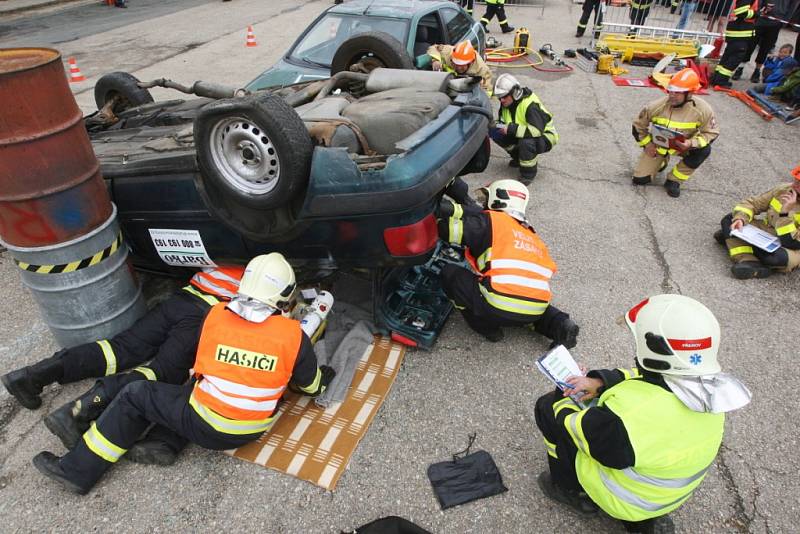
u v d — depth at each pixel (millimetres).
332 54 6180
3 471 2758
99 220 3057
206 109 2705
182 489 2656
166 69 9688
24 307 3900
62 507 2584
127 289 3338
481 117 3566
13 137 2605
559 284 4211
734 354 3562
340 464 2754
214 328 2551
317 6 15773
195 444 2873
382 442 2893
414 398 3160
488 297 3236
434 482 2676
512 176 5922
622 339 3654
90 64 10102
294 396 3139
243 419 2527
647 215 5215
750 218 4395
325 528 2490
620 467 2049
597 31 11547
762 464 2826
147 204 3361
